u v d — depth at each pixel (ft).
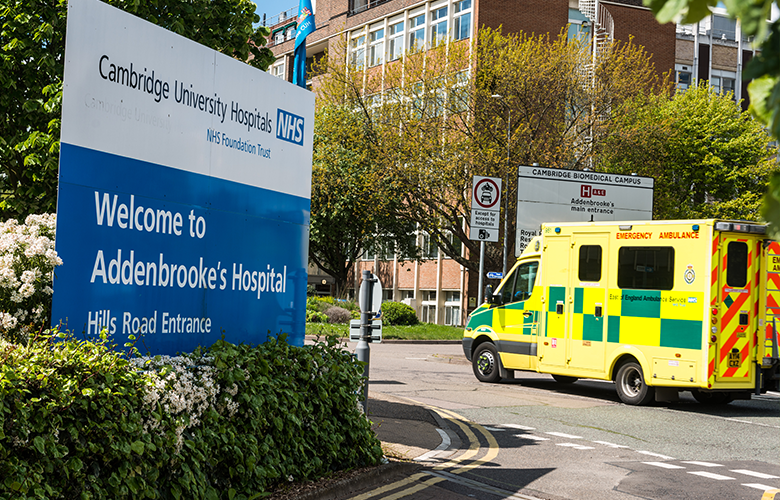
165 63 18.35
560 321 45.50
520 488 22.03
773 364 40.06
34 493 12.20
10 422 12.27
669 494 21.77
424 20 146.10
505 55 98.43
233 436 17.16
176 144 18.66
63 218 15.93
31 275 14.98
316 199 125.08
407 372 55.83
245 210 21.01
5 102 29.19
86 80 16.34
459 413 36.70
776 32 4.21
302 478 19.63
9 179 31.45
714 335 38.83
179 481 15.30
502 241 97.55
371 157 104.63
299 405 19.98
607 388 50.11
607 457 27.12
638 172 105.81
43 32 28.19
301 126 23.45
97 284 16.63
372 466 22.38
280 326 22.44
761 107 4.38
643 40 142.82
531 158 93.56
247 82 21.09
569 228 45.44
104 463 13.82
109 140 16.90
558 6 137.28
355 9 166.81
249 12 38.47
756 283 39.99
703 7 4.05
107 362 14.61
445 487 21.59
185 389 16.02
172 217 18.56
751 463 26.99
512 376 49.93
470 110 97.76
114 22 16.98
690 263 39.73
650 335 40.96
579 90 97.19
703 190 125.39
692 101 124.88
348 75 112.68
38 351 13.74
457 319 138.10
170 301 18.54
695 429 34.14
